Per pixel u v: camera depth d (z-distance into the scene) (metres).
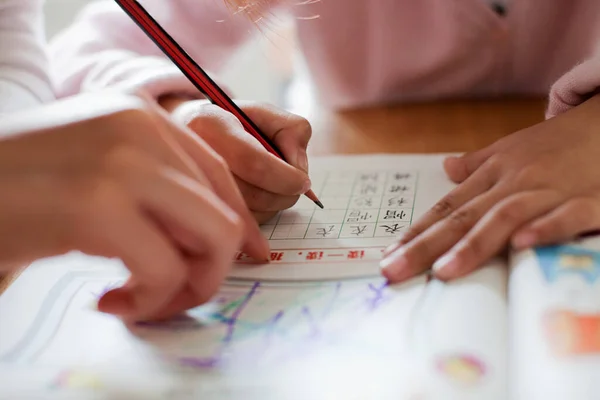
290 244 0.44
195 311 0.38
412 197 0.49
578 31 0.71
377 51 0.78
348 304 0.37
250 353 0.34
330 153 0.59
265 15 0.62
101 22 0.74
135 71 0.61
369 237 0.44
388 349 0.32
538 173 0.41
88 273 0.42
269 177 0.45
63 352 0.35
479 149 0.53
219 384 0.32
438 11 0.74
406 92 0.77
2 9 0.66
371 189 0.51
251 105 0.52
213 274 0.35
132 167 0.31
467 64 0.74
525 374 0.29
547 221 0.38
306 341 0.34
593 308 0.32
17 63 0.65
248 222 0.40
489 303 0.35
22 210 0.31
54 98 0.68
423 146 0.59
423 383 0.30
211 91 0.50
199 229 0.33
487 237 0.38
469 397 0.29
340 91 0.82
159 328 0.37
